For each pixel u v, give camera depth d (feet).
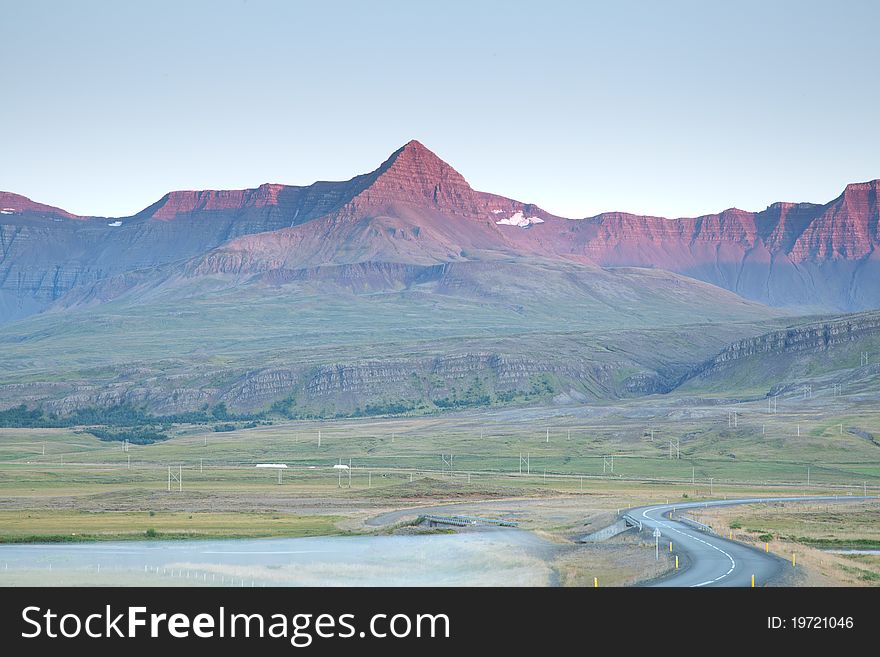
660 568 442.50
